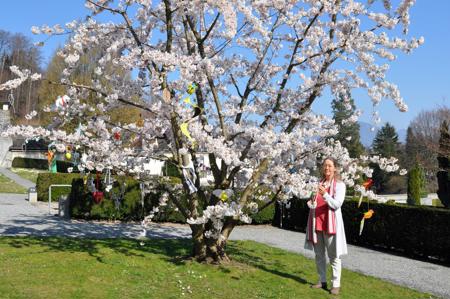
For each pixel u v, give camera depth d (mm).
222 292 5836
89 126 7270
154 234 11133
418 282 7656
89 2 7605
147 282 6066
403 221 10602
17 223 11531
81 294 5348
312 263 8289
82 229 11180
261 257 8555
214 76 7176
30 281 5738
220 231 7395
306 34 7320
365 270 8469
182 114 6652
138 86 7473
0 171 33969
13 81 6828
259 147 6625
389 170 7434
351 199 12422
